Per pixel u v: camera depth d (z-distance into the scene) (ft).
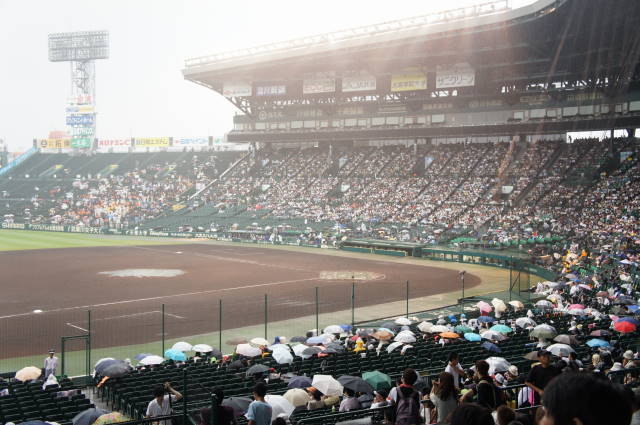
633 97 254.47
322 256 257.75
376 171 346.95
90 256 252.01
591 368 47.01
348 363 77.66
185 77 353.31
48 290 168.14
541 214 251.39
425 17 248.73
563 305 127.03
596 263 171.53
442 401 33.50
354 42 277.03
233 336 116.88
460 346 87.92
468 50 261.44
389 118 348.38
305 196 348.18
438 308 142.20
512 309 132.26
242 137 399.44
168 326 125.08
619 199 240.32
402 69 305.73
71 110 518.37
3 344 110.11
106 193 420.77
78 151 524.93
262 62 314.55
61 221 393.70
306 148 404.16
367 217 304.71
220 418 33.19
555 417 10.30
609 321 103.04
